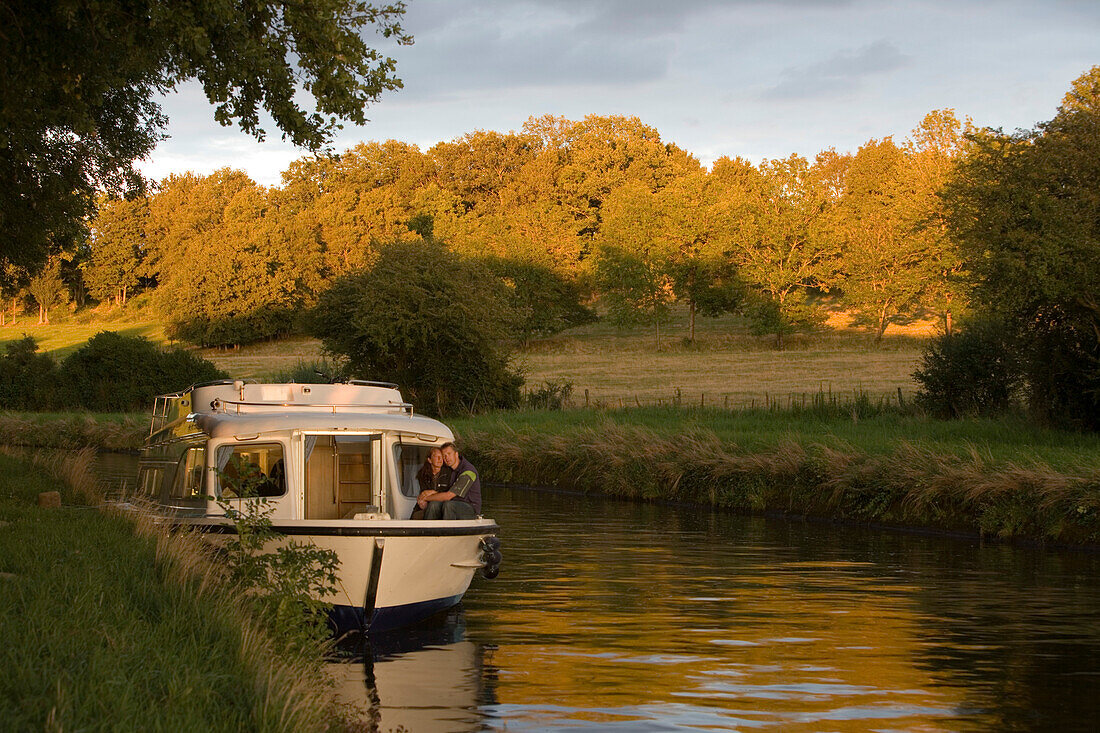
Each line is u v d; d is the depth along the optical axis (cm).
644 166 14325
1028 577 1538
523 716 863
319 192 15000
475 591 1441
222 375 6291
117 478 3100
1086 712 879
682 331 10162
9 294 2619
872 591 1426
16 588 873
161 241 13650
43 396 6069
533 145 16075
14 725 557
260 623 971
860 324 9544
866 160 14100
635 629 1195
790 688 945
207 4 1068
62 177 1952
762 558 1727
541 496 2784
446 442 1395
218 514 1323
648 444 2798
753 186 9656
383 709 888
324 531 1175
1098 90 2714
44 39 1192
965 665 1030
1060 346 2731
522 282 9469
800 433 2783
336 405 1530
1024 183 2612
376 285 4566
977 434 2627
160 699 654
